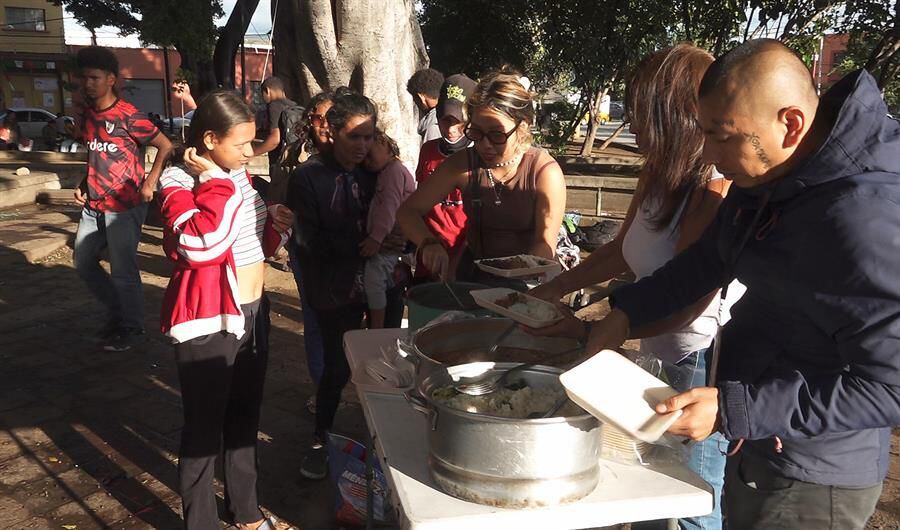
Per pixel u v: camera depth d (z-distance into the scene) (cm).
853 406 128
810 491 153
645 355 185
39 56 3659
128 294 486
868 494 153
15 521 294
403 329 257
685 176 185
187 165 231
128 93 4112
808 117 129
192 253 225
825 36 1058
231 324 239
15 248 729
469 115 265
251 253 256
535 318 189
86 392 418
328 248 304
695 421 131
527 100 261
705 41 1169
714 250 171
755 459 160
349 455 279
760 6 1081
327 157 308
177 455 349
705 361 207
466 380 164
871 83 130
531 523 139
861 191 125
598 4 1353
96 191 464
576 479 142
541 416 147
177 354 243
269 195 501
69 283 645
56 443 358
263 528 281
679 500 149
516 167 271
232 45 1065
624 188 1052
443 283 240
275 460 342
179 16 1391
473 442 139
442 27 1620
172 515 301
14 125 2044
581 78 1477
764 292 148
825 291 130
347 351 236
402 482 151
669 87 180
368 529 244
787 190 134
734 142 133
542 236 270
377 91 496
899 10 880
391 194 312
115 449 353
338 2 476
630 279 320
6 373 442
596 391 136
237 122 229
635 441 162
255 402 271
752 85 129
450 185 282
